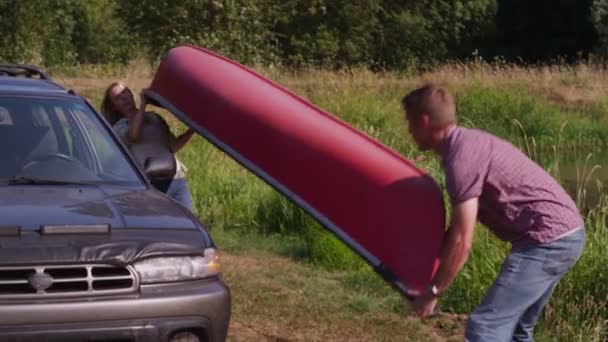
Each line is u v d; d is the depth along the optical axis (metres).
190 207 8.47
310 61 40.56
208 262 5.73
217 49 31.30
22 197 5.96
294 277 9.32
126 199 6.12
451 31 46.94
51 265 5.32
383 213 5.53
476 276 8.40
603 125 26.00
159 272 5.54
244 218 11.97
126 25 35.75
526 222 5.47
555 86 29.23
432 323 7.99
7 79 7.29
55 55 33.56
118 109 8.45
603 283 7.79
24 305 5.22
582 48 51.34
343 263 9.82
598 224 8.59
